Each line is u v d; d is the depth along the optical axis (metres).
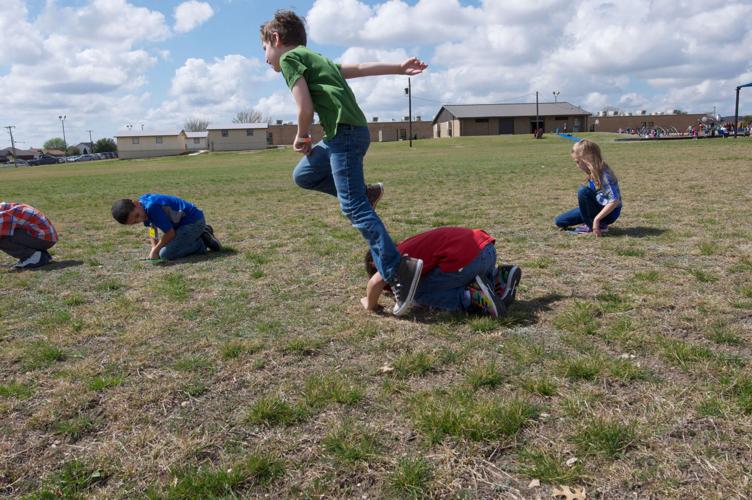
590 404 2.57
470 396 2.70
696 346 3.09
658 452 2.19
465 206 9.62
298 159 45.22
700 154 21.48
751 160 16.92
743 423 2.33
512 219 7.91
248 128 91.75
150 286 5.07
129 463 2.32
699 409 2.45
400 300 3.74
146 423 2.64
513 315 3.77
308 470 2.23
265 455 2.32
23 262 6.16
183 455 2.36
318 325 3.83
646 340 3.24
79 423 2.63
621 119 92.62
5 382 3.14
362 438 2.39
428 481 2.11
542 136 68.69
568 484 2.05
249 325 3.90
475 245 3.78
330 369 3.12
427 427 2.45
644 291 4.14
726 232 6.20
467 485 2.09
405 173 19.39
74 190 19.73
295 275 5.26
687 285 4.27
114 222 10.22
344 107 3.49
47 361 3.40
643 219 7.30
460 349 3.28
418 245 3.85
